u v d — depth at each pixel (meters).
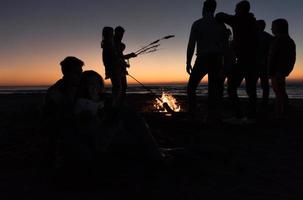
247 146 5.29
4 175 4.08
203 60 6.78
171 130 6.60
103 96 4.08
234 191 3.43
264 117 8.17
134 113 4.19
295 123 7.30
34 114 9.69
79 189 3.56
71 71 3.88
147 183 3.67
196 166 4.23
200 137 5.96
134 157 4.25
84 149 3.71
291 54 7.69
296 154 4.82
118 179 3.71
